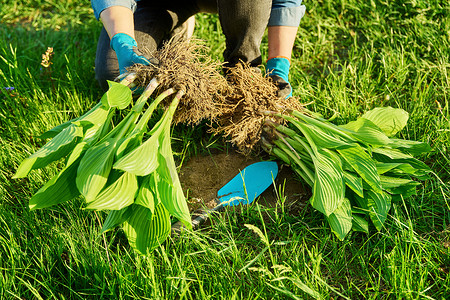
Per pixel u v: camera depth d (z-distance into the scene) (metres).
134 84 1.87
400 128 2.00
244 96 2.01
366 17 3.24
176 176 1.55
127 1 2.12
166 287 1.56
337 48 3.10
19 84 2.61
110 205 1.44
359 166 1.77
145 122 1.65
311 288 1.53
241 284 1.58
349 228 1.66
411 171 1.84
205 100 1.89
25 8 3.71
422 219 1.85
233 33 2.23
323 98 2.52
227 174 2.19
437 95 2.51
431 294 1.56
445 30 2.88
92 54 3.08
